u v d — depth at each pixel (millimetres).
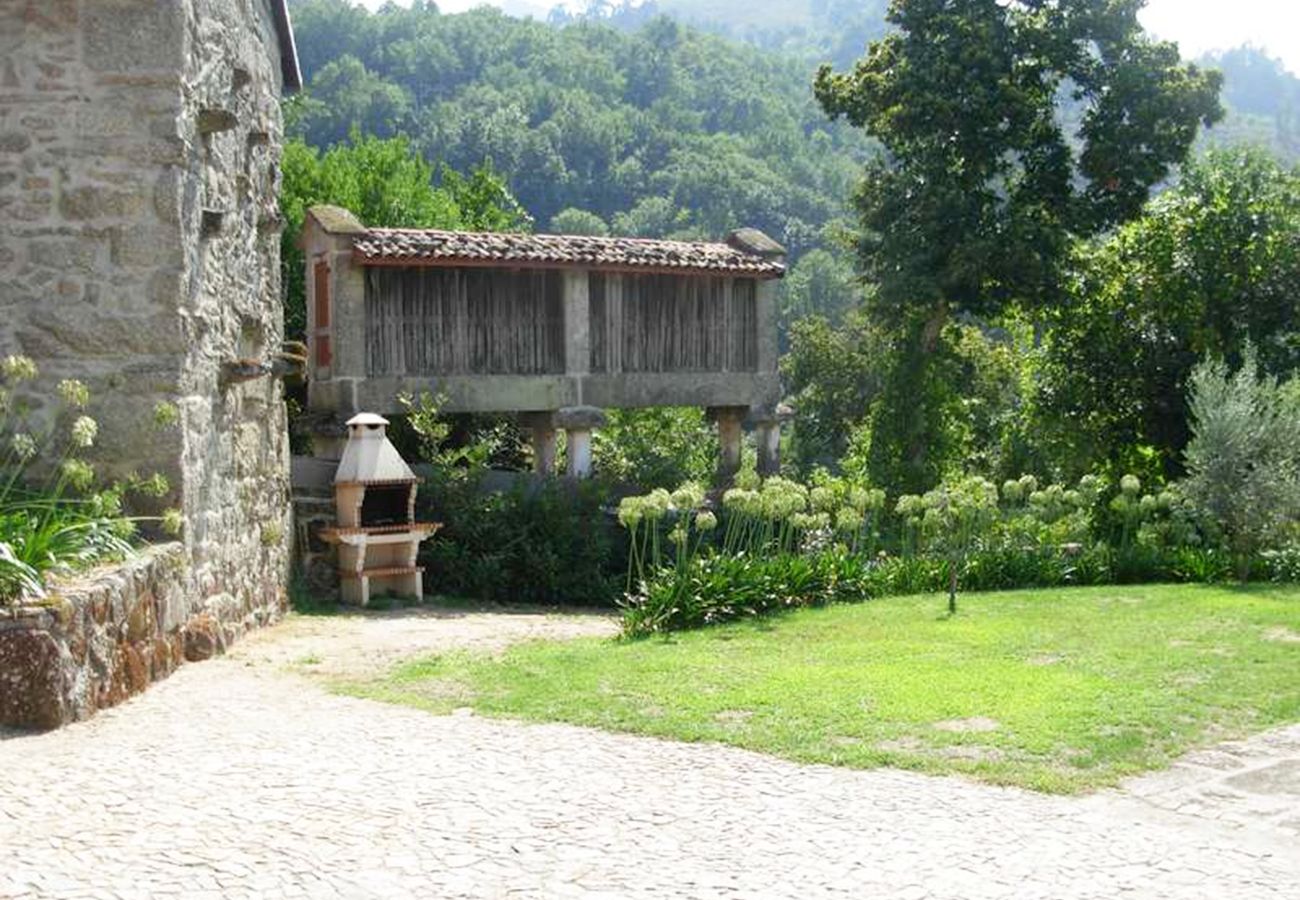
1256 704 7133
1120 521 16188
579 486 15531
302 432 16000
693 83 102375
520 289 16344
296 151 23109
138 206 8672
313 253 15930
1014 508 15453
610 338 17016
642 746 6312
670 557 14977
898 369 21219
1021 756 6098
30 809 5066
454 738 6414
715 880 4574
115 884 4344
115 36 8625
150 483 8477
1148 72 20594
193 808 5160
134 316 8688
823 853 4852
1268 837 5086
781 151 89250
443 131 74812
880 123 21250
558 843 4914
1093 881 4605
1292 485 13406
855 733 6500
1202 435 14000
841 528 13531
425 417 15031
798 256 73125
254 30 10930
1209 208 19750
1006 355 27484
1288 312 19453
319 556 13297
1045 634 9578
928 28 21188
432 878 4527
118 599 7164
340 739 6344
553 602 14695
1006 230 19781
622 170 79250
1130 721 6715
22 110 8617
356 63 78312
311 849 4754
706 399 17812
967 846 4941
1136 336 20219
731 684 7660
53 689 6363
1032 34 20828
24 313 8641
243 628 10250
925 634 9641
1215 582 13367
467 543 14609
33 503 7895
